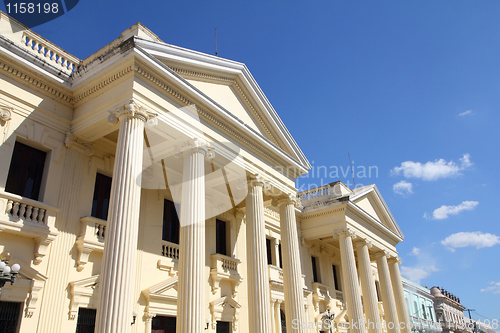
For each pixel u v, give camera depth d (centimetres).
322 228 1964
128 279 804
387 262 2419
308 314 1836
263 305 1208
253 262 1254
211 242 1473
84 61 1166
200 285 969
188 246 995
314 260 2116
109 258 807
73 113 1095
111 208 855
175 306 1236
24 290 891
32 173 1004
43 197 977
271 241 1823
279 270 1747
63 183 1029
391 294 2158
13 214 902
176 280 1254
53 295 938
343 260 1852
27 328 874
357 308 1741
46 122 1030
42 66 1024
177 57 1111
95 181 1135
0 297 844
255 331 1181
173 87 1063
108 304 769
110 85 1015
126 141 909
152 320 1176
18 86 991
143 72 988
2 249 879
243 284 1548
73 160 1070
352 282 1786
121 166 888
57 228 985
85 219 1036
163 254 1270
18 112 977
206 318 1324
